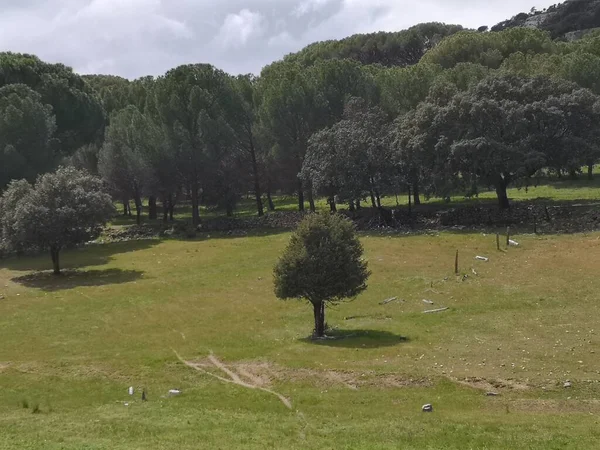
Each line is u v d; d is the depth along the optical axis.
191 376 28.47
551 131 62.41
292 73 84.94
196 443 18.97
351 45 167.12
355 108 74.38
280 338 33.78
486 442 18.55
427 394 24.09
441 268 47.06
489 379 25.06
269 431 20.42
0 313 42.69
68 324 39.06
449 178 64.00
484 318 34.50
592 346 28.31
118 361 31.11
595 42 100.25
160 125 82.75
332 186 69.75
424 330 33.03
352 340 31.94
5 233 57.16
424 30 178.50
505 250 50.91
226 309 41.19
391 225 67.25
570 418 20.83
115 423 21.81
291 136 80.06
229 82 84.69
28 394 26.78
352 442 18.98
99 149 90.12
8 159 70.25
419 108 68.31
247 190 91.06
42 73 87.94
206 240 71.19
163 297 45.53
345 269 32.97
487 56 102.12
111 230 79.38
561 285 39.66
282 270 33.38
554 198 68.44
